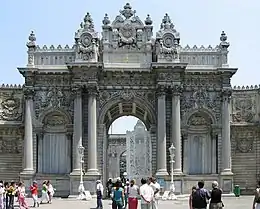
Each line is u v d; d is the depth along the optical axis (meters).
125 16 80.31
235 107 82.81
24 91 78.19
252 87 83.12
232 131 82.25
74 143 77.00
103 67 78.25
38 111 78.56
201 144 79.94
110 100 78.94
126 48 79.62
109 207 59.66
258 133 81.81
